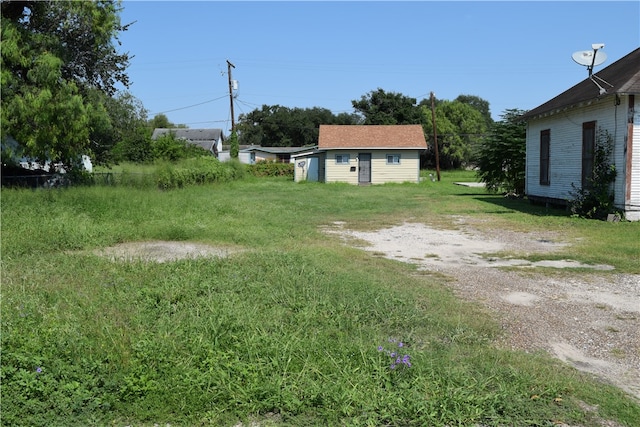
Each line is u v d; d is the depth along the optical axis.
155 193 19.56
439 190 29.94
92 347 4.43
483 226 14.01
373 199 22.64
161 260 8.53
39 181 20.22
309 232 12.12
